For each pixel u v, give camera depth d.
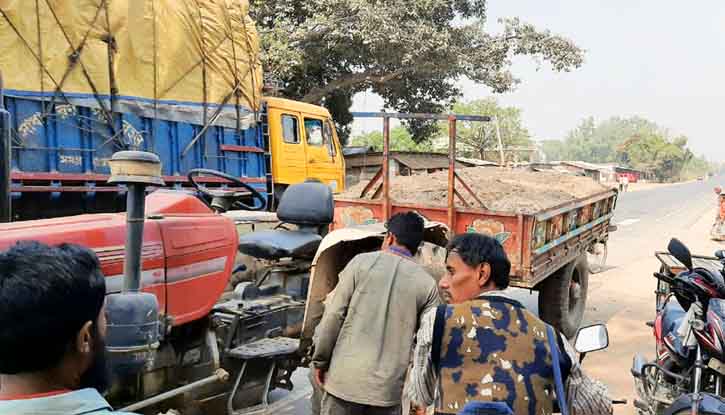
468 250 2.30
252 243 4.40
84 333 1.25
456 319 2.18
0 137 3.04
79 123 7.55
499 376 2.07
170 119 8.52
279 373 4.18
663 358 4.34
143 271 3.18
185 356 3.57
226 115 9.29
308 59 19.41
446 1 20.47
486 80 21.75
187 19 8.57
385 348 3.06
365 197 6.88
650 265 11.73
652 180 108.62
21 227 2.94
